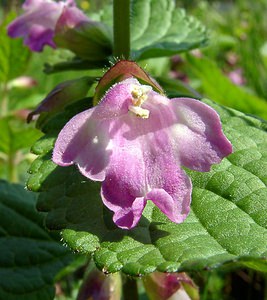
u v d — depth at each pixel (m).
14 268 0.09
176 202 0.05
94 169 0.05
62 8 0.08
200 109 0.05
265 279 0.12
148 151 0.05
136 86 0.05
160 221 0.05
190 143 0.05
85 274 0.07
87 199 0.06
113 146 0.05
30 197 0.10
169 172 0.05
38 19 0.08
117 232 0.05
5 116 0.12
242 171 0.06
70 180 0.06
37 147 0.06
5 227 0.09
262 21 0.25
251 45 0.21
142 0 0.09
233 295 0.12
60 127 0.07
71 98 0.07
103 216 0.06
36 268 0.09
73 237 0.05
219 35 0.25
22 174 0.14
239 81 0.22
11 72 0.13
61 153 0.05
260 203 0.05
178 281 0.07
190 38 0.09
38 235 0.09
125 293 0.08
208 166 0.05
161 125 0.05
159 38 0.09
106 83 0.06
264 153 0.06
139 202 0.05
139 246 0.05
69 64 0.08
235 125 0.06
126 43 0.07
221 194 0.06
